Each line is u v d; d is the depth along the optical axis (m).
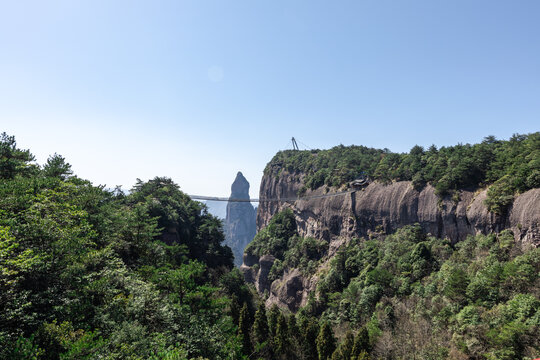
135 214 55.03
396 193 112.12
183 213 100.31
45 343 21.03
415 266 82.31
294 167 193.50
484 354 46.06
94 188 50.78
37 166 51.22
